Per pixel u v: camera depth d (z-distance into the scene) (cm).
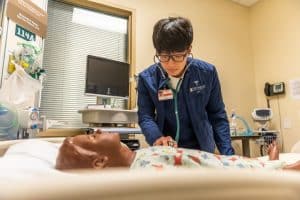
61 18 274
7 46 154
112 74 247
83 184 22
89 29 287
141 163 71
